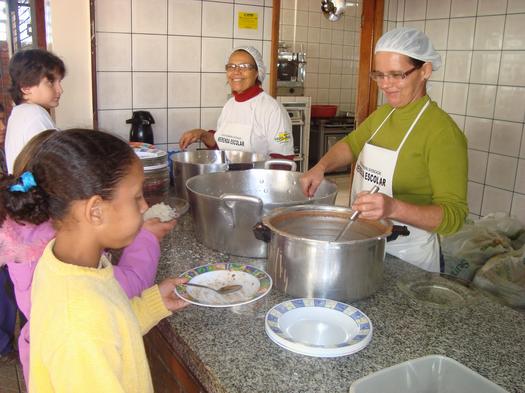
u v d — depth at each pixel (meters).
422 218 1.26
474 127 3.11
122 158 0.77
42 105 2.04
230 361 0.93
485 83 3.01
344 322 1.04
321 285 1.13
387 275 1.34
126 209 0.78
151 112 2.61
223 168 1.82
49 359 0.70
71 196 0.74
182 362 1.08
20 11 3.73
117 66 2.49
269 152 2.30
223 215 1.38
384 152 1.55
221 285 1.18
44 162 0.75
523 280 1.92
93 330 0.70
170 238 1.54
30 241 0.88
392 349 0.98
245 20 2.74
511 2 2.81
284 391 0.85
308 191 1.62
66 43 2.38
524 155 2.83
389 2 3.43
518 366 0.94
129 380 0.78
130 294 1.08
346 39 5.78
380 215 1.18
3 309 2.26
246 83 2.22
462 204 1.35
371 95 3.48
